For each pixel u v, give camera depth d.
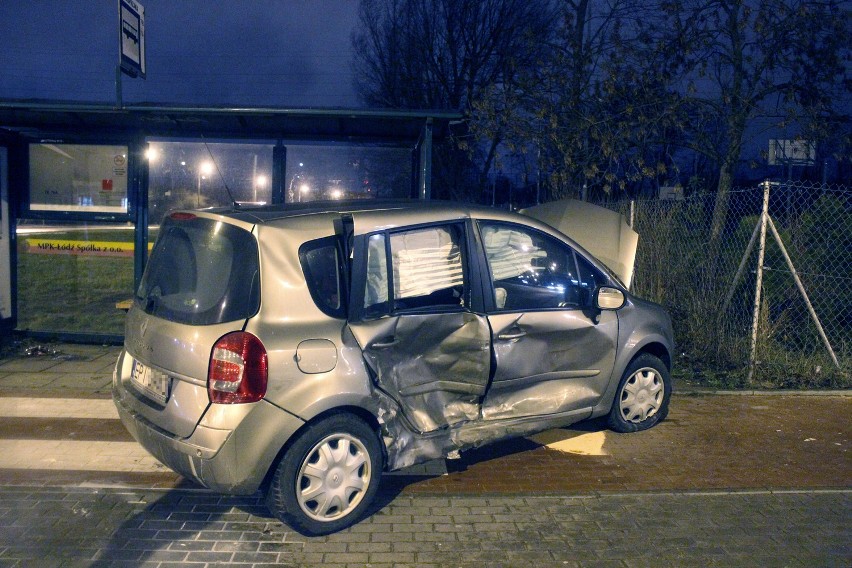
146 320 4.67
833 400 7.41
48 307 9.29
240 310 4.25
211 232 4.55
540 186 15.50
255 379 4.13
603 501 4.91
